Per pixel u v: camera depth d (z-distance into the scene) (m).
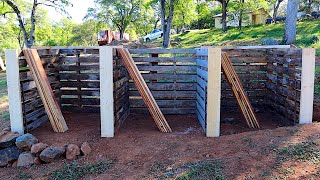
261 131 4.65
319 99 5.89
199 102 5.88
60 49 6.51
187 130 5.29
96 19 39.59
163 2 17.98
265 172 3.32
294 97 5.17
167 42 17.78
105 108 4.85
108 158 4.17
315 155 3.62
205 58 5.12
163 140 4.66
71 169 3.93
